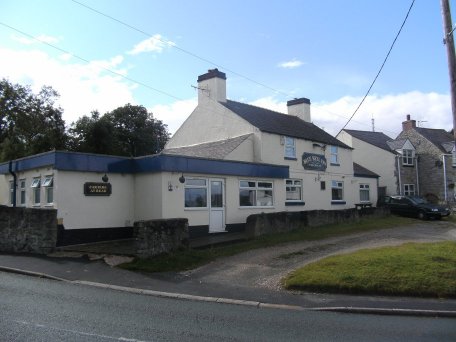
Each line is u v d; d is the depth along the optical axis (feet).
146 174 58.44
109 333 22.00
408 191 132.57
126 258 44.16
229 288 35.12
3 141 127.95
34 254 47.83
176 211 57.26
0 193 72.18
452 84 39.09
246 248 50.72
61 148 130.82
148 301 30.89
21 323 23.27
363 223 79.10
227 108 85.35
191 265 42.88
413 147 136.56
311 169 91.09
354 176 106.22
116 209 57.93
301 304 30.68
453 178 132.77
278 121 92.17
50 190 56.49
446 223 86.84
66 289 33.88
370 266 36.96
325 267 37.81
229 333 22.94
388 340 22.27
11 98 133.80
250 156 79.56
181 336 22.03
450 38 39.34
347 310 29.09
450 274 34.63
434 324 25.93
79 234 53.72
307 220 69.31
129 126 184.24
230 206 64.95
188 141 92.32
